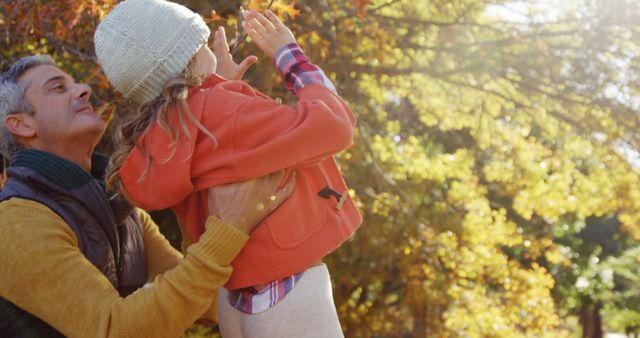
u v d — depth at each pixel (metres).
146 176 2.01
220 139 1.97
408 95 8.94
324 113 1.97
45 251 2.13
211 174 1.98
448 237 9.37
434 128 11.07
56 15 4.16
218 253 1.97
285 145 1.94
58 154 2.48
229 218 1.97
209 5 5.36
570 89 8.34
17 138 2.46
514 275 9.34
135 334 2.01
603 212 8.95
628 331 23.30
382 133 9.13
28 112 2.43
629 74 8.12
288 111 2.00
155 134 2.00
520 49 8.23
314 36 6.68
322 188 2.12
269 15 2.22
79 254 2.18
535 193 8.92
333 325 2.06
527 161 8.91
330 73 7.77
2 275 2.14
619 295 21.44
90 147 2.55
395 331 10.70
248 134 1.96
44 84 2.45
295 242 2.02
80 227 2.31
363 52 7.97
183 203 2.16
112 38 1.99
